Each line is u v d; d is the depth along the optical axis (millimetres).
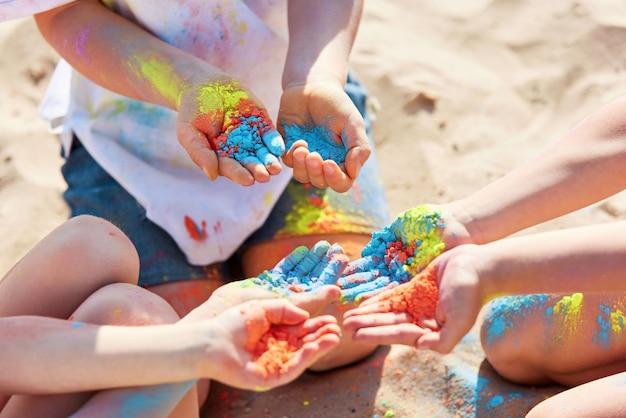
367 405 1533
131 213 1646
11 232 1897
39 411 1329
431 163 1941
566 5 2160
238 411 1555
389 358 1596
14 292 1413
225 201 1635
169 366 1255
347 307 1431
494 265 1283
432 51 2156
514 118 1994
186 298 1606
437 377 1546
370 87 2088
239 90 1481
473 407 1493
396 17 2250
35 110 2109
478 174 1903
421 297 1302
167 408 1307
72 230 1427
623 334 1401
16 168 2000
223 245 1634
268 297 1354
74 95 1733
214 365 1243
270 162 1406
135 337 1278
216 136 1458
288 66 1563
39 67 2170
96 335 1291
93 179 1705
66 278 1405
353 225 1665
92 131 1691
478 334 1599
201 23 1623
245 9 1635
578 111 1976
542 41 2115
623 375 1315
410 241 1444
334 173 1404
